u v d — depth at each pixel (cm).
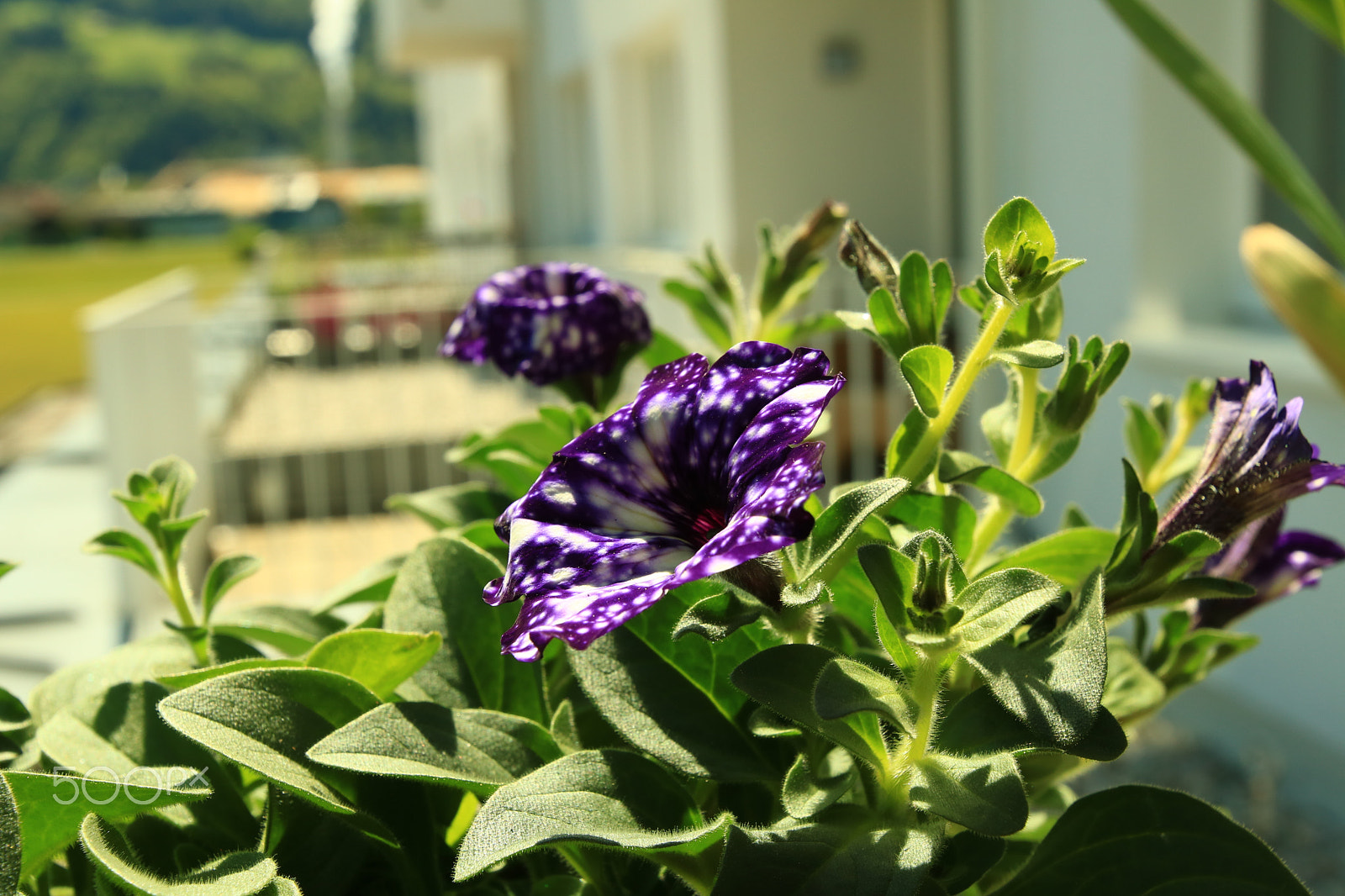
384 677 27
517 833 21
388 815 25
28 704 30
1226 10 138
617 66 313
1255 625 130
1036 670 21
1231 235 142
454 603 29
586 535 22
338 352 394
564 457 23
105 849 21
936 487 28
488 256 454
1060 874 23
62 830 22
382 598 36
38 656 161
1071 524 35
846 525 22
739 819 27
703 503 23
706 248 39
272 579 204
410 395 338
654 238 312
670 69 303
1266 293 71
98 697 27
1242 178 140
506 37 430
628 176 315
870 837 22
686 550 22
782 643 25
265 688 24
